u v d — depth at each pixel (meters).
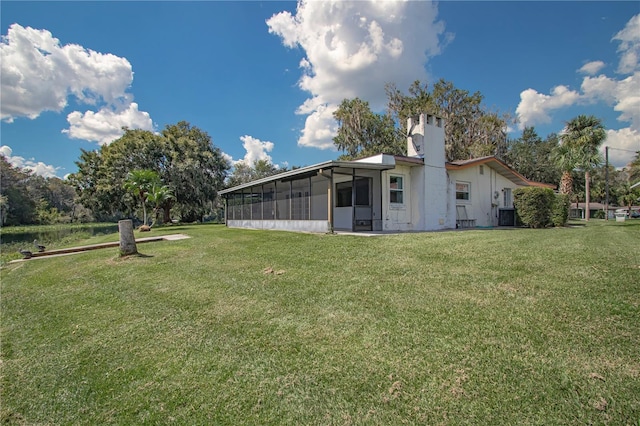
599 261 4.91
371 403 2.03
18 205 48.75
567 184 23.19
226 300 4.32
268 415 2.00
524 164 32.50
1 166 47.31
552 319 2.99
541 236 8.55
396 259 5.82
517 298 3.58
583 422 1.73
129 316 4.00
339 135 30.30
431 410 1.92
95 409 2.22
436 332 2.92
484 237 8.22
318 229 11.18
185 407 2.14
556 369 2.23
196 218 33.94
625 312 3.01
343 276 5.00
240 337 3.14
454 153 28.30
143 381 2.50
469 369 2.31
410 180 12.55
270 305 3.97
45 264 8.46
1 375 2.79
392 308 3.56
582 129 22.30
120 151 28.55
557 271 4.46
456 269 4.90
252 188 17.27
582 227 13.92
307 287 4.58
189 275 5.91
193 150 31.31
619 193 43.28
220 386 2.35
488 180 15.65
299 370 2.47
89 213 55.62
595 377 2.11
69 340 3.43
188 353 2.91
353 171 10.92
